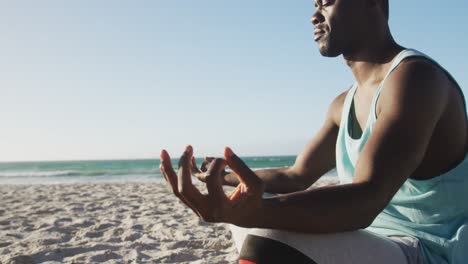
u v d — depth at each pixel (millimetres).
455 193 1554
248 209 1207
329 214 1271
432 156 1531
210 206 1149
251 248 1380
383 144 1354
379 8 1679
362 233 1406
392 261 1422
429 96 1401
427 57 1512
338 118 2047
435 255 1581
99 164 56500
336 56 1768
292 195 1290
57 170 41062
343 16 1666
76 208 7371
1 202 9125
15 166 57406
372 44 1686
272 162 46781
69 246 4184
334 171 25188
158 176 26484
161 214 6461
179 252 3857
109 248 4137
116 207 7512
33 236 4773
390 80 1486
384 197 1314
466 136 1579
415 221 1620
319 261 1332
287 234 1343
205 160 2029
